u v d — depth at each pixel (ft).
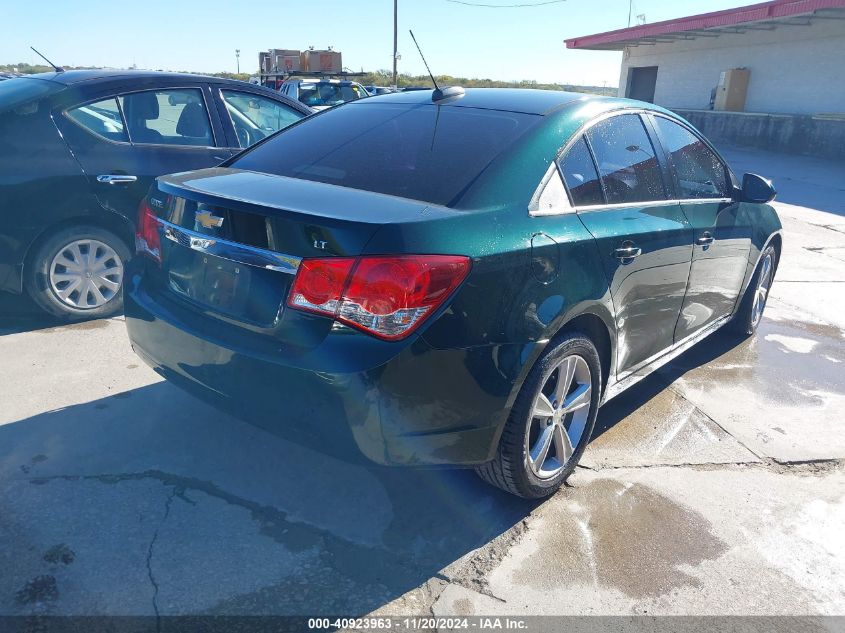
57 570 7.65
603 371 10.44
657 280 10.83
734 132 68.03
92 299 15.10
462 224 7.75
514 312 8.02
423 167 8.95
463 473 10.13
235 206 7.88
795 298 20.40
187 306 8.75
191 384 8.68
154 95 15.72
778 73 68.18
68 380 12.18
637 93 92.07
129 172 14.88
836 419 12.70
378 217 7.39
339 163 9.53
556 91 11.43
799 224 31.68
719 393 13.56
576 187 9.50
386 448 7.47
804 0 55.93
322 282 7.24
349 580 7.86
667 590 8.07
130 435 10.48
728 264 13.65
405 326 7.18
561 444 9.57
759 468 10.87
